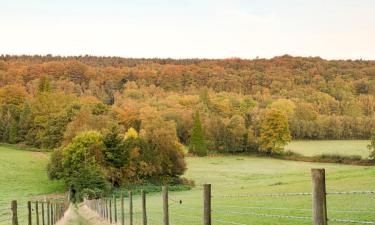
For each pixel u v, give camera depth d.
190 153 153.50
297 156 141.12
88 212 49.06
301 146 161.25
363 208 25.83
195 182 97.75
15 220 17.97
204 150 153.00
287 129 149.75
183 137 177.12
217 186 79.19
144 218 18.38
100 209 39.44
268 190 51.44
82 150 93.19
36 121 160.88
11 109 186.75
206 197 12.00
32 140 159.62
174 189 88.06
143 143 99.94
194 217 28.20
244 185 73.94
